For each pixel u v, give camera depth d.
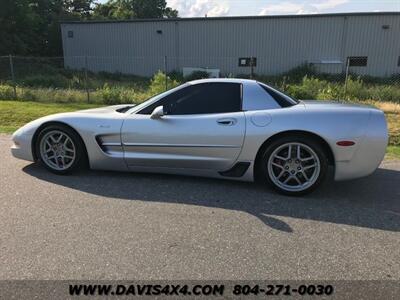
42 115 10.32
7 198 4.25
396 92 14.67
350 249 3.17
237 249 3.16
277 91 4.71
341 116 4.25
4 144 7.03
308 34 32.50
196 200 4.24
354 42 32.12
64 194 4.39
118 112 5.14
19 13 37.44
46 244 3.21
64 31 36.47
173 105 4.73
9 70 29.52
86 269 2.84
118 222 3.65
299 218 3.79
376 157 4.24
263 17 32.66
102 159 4.94
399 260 3.00
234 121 4.45
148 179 4.95
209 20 33.50
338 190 4.64
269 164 4.41
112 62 36.06
